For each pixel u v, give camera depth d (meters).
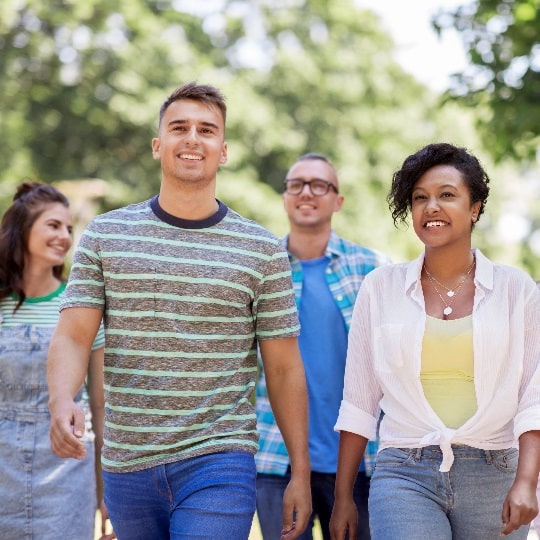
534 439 3.56
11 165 18.34
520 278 3.76
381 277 3.92
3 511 4.54
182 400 3.59
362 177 20.38
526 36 10.03
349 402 3.97
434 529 3.54
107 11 19.34
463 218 3.79
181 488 3.58
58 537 4.52
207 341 3.63
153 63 19.36
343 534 3.92
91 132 20.16
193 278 3.64
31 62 19.86
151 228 3.71
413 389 3.71
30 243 4.79
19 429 4.58
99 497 4.86
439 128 22.42
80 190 18.72
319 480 4.89
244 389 3.71
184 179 3.69
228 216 3.80
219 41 21.23
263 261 3.75
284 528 3.88
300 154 19.95
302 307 5.11
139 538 3.75
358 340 3.96
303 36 21.58
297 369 3.91
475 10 10.29
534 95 10.03
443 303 3.80
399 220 4.01
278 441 4.92
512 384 3.67
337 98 20.91
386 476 3.69
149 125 19.17
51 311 4.80
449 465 3.60
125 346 3.62
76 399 4.64
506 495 3.62
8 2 18.67
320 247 5.34
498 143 10.17
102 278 3.70
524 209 37.28
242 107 19.12
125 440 3.61
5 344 4.64
